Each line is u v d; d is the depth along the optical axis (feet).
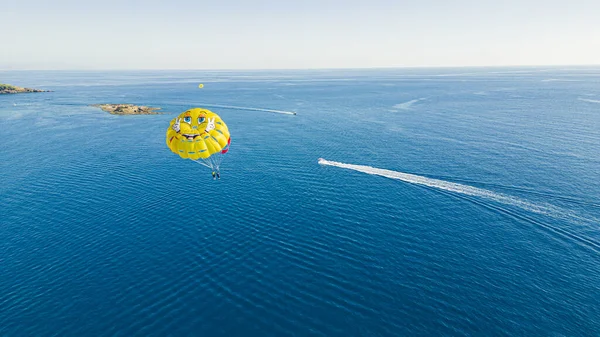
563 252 110.42
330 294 94.73
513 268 103.71
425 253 111.75
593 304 89.20
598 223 124.88
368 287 97.09
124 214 139.33
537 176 166.30
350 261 108.27
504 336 80.89
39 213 140.15
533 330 82.23
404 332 82.48
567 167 176.76
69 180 175.63
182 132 113.60
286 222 131.75
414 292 94.94
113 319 87.51
